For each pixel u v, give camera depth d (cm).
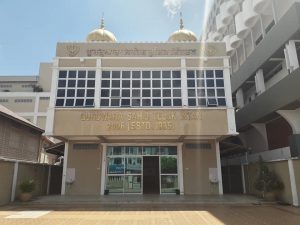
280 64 1944
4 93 4719
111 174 1869
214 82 1734
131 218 1068
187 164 1861
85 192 1817
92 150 1878
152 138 1775
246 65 2238
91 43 1786
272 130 2059
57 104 1669
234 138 2475
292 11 1523
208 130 1627
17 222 986
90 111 1641
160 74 1745
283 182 1459
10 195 1485
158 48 1791
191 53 1791
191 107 1658
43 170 1873
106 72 1741
